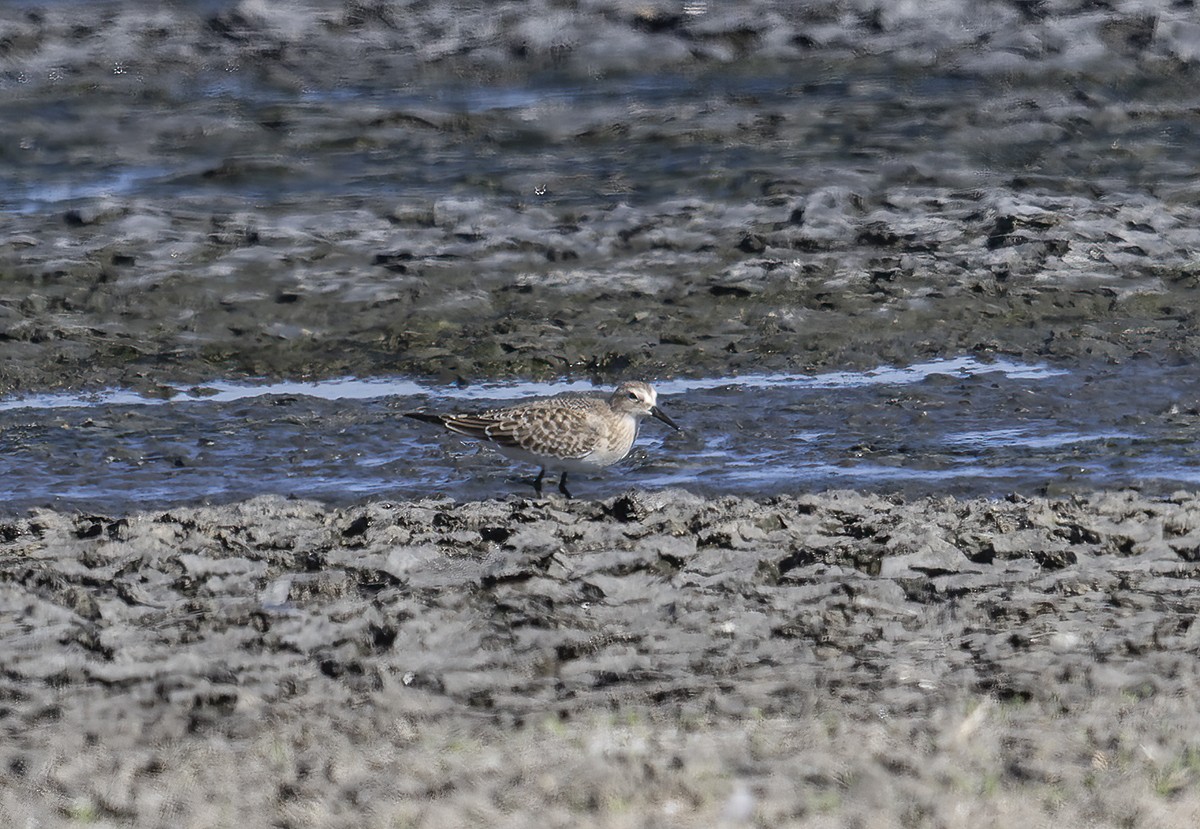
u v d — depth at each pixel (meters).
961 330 19.64
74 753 9.22
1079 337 19.27
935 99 28.25
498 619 11.10
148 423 17.17
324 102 29.22
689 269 21.62
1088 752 8.77
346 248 22.41
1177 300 20.48
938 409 17.03
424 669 10.37
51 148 27.23
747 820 8.02
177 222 23.48
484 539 12.66
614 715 9.58
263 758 9.09
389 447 16.38
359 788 8.59
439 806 8.32
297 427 17.02
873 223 22.89
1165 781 8.36
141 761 9.09
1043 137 26.64
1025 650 10.45
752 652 10.59
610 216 23.25
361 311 20.55
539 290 21.03
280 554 12.38
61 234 23.09
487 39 31.80
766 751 8.89
